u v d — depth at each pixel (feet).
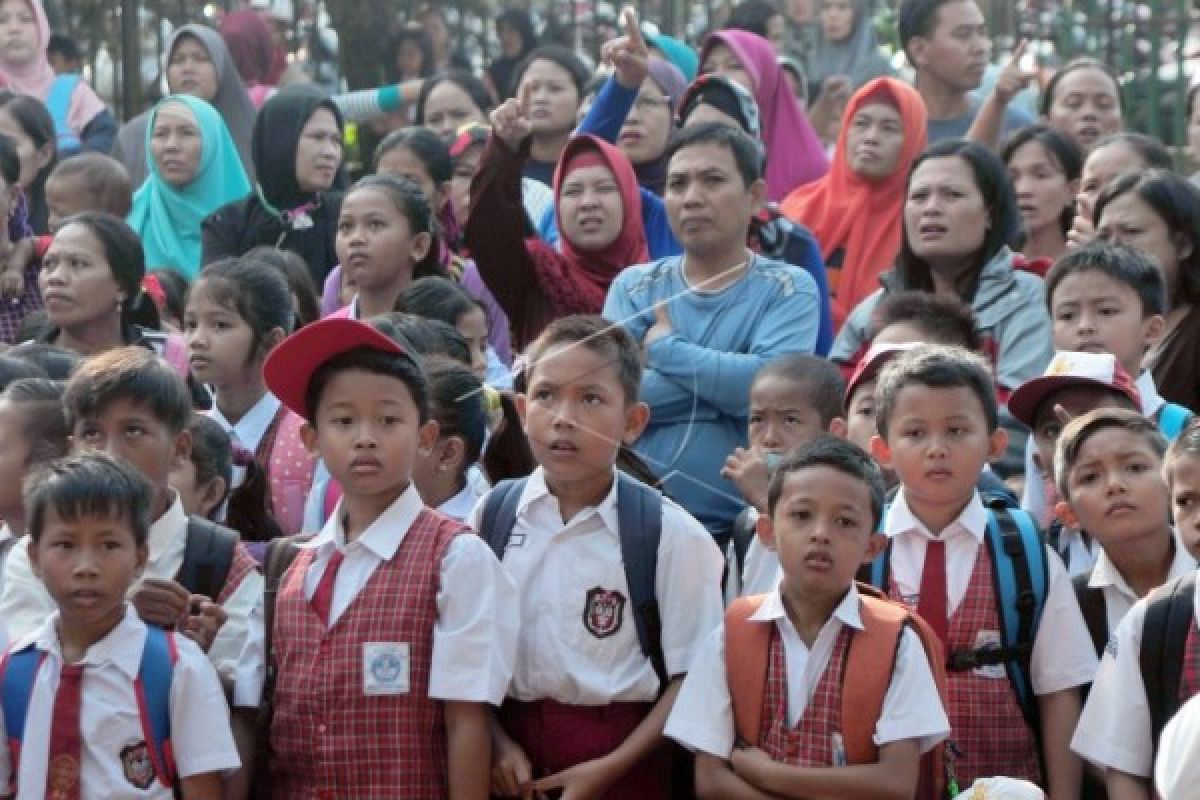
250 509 22.06
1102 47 39.70
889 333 22.95
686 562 18.52
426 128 31.35
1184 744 12.07
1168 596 17.66
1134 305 22.25
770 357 22.84
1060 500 20.31
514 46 40.96
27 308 29.07
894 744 17.34
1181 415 21.94
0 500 20.04
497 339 26.35
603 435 18.53
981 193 25.09
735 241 23.65
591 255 26.27
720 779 17.70
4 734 17.48
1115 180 24.73
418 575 17.81
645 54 29.04
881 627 17.62
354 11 40.86
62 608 17.54
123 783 17.33
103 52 40.65
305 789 17.78
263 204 31.89
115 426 19.10
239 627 18.90
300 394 18.37
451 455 20.39
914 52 33.53
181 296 29.48
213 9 40.81
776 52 36.40
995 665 18.44
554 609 18.43
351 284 27.07
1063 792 18.20
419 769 17.58
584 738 18.25
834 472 17.61
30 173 33.47
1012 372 24.38
